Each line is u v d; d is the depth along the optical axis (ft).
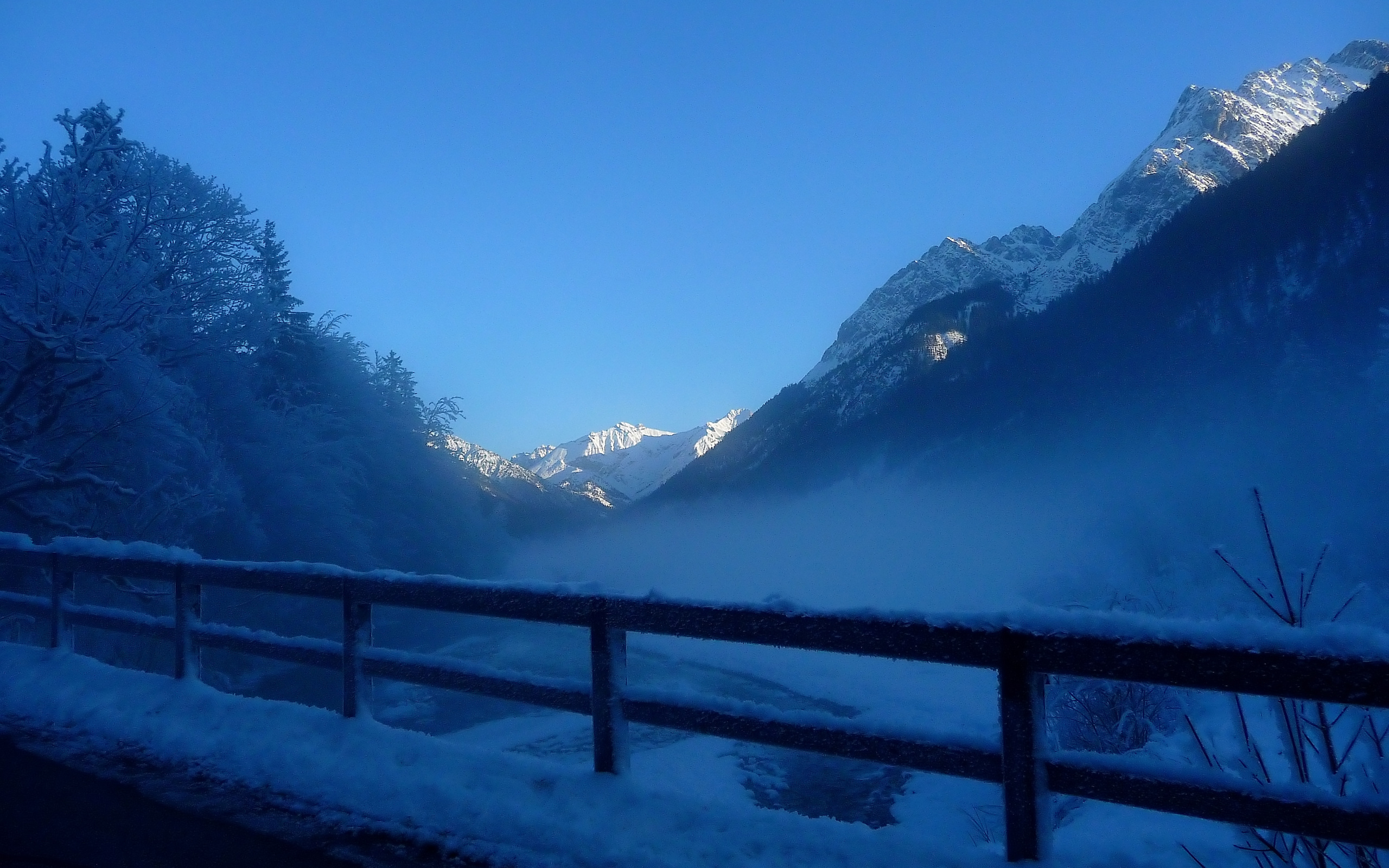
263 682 67.77
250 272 80.38
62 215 61.21
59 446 57.47
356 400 130.00
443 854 12.23
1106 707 28.60
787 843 11.49
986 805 28.78
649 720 13.41
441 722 48.85
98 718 18.66
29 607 24.82
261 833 13.12
